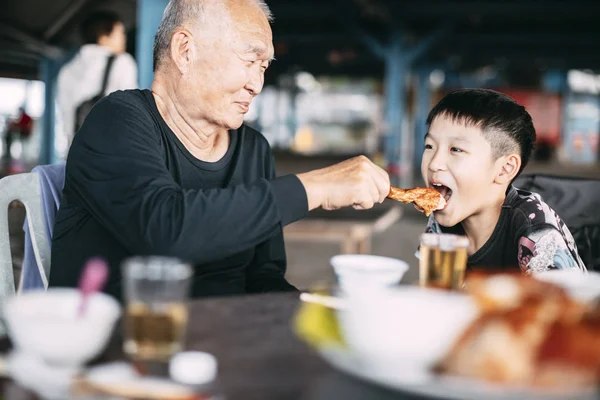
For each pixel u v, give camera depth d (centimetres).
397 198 158
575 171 2308
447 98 180
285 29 2177
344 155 2959
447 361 76
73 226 160
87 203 150
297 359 90
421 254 118
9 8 731
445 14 1798
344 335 79
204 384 79
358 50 2619
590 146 3197
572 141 3200
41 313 84
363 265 125
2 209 171
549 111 3183
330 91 3956
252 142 188
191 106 167
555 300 77
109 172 146
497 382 72
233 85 165
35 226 175
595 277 110
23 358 80
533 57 2588
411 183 1638
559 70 3070
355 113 3962
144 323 88
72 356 78
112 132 153
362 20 2017
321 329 84
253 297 124
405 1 1697
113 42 439
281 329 103
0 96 1711
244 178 183
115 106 159
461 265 116
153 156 153
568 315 76
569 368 72
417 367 76
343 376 83
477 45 2588
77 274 158
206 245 131
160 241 130
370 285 113
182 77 165
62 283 160
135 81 453
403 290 82
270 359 89
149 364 85
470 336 76
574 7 1719
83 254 159
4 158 1619
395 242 686
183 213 131
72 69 430
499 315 77
